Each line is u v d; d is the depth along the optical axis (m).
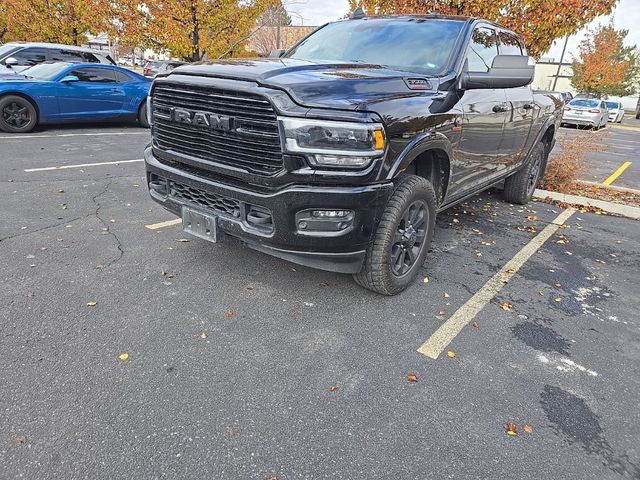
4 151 7.62
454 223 5.38
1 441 2.02
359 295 3.50
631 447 2.23
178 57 14.17
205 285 3.49
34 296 3.17
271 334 2.94
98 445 2.04
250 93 2.68
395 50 4.02
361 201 2.77
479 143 4.12
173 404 2.30
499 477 2.01
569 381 2.69
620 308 3.59
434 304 3.45
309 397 2.41
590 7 6.79
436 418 2.33
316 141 2.62
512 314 3.39
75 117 10.23
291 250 2.86
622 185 8.41
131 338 2.79
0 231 4.23
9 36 19.72
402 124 2.91
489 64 4.39
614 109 28.78
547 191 7.00
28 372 2.45
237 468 1.97
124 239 4.22
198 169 3.14
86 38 18.53
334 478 1.96
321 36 4.61
